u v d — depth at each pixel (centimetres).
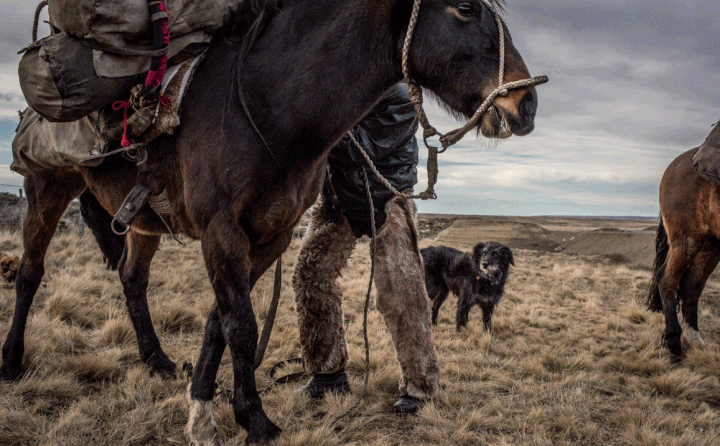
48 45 212
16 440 262
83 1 200
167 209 261
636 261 2081
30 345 386
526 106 194
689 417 361
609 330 691
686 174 548
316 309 369
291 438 270
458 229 4009
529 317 753
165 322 532
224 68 233
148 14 215
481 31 201
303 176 234
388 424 332
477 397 396
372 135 322
